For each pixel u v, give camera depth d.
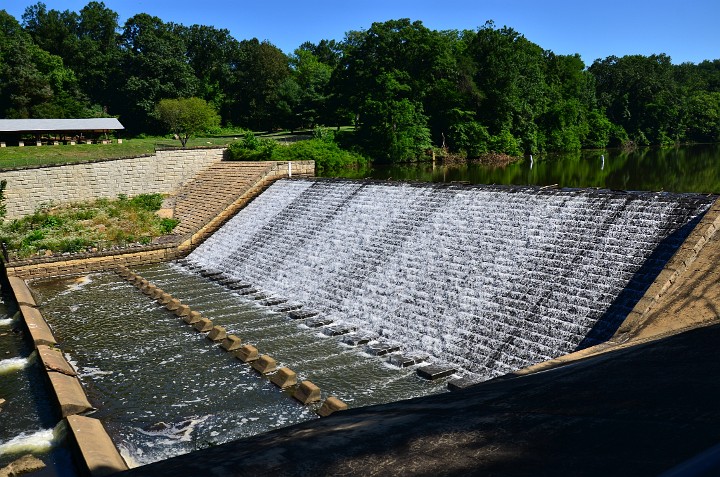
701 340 4.73
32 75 86.94
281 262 32.94
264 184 44.91
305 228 34.97
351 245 30.62
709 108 115.75
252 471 3.72
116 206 47.97
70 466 15.91
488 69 90.06
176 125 73.06
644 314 16.52
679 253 17.94
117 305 29.73
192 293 31.33
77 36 122.81
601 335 18.53
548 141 96.12
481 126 87.38
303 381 19.52
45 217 44.41
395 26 91.94
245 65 114.25
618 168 61.31
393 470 3.35
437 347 21.80
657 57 150.88
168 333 25.36
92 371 21.64
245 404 18.78
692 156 78.38
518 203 26.11
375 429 4.34
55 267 36.16
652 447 2.58
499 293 22.56
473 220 26.95
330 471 3.55
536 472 2.73
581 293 20.34
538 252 23.09
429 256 26.58
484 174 59.72
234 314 27.28
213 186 48.81
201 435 17.06
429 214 29.25
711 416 2.80
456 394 5.57
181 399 19.28
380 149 81.69
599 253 21.30
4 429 17.97
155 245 39.38
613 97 120.12
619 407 3.37
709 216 18.89
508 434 3.48
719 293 15.94
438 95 88.94
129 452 16.23
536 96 94.50
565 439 3.08
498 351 20.28
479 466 3.08
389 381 19.72
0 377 21.86
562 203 24.45
